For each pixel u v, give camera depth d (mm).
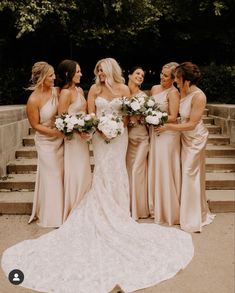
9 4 9039
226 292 3467
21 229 4945
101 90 4926
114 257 4047
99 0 10570
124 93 4902
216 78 11359
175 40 13672
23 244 4355
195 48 14195
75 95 4926
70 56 13664
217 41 13102
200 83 11398
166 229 4742
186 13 12055
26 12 9086
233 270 3867
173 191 5039
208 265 3975
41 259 4027
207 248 4379
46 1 9359
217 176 6336
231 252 4273
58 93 5031
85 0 10578
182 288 3541
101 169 4914
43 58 13477
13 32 11656
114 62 4848
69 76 4898
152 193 5168
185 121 4965
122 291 3514
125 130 4992
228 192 5918
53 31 11406
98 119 4688
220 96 11445
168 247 4281
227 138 7684
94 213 4746
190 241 4488
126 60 15031
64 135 4820
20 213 5465
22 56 13102
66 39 12391
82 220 4719
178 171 5047
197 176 4969
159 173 5035
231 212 5543
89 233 4508
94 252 4129
